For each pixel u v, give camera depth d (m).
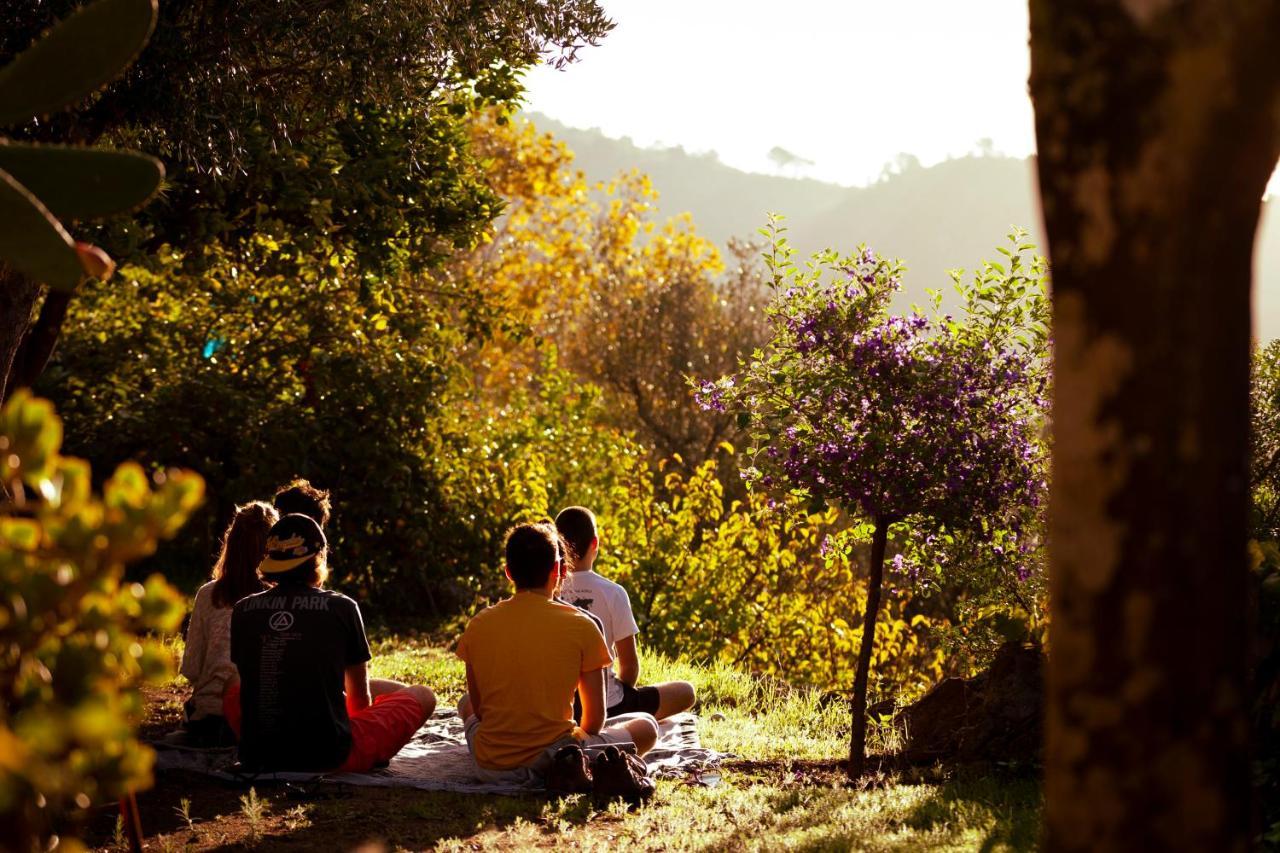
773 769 6.36
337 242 10.22
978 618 6.75
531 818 5.09
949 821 4.80
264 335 13.54
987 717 6.13
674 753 6.45
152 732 6.44
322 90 7.41
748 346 28.91
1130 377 1.86
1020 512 6.14
